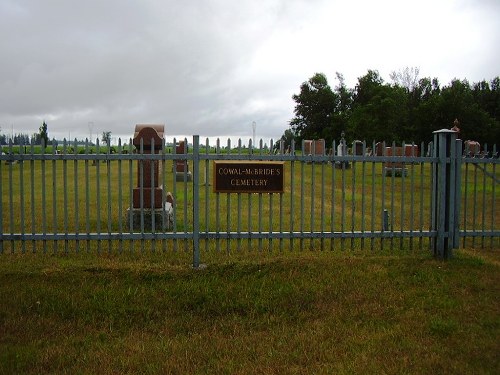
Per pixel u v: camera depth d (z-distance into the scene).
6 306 5.78
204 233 7.05
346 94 70.88
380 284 6.56
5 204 12.75
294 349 5.06
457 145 7.61
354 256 7.44
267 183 7.11
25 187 16.55
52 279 6.37
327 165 25.92
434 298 6.23
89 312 5.78
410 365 4.68
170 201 12.27
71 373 4.57
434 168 7.62
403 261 7.30
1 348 5.00
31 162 6.91
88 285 6.27
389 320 5.73
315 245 8.53
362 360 4.78
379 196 15.41
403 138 53.22
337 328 5.53
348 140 52.69
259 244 7.39
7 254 7.33
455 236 7.65
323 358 4.86
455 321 5.62
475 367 4.62
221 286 6.37
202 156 6.98
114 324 5.62
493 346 5.04
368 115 49.09
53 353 4.92
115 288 6.23
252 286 6.39
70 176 20.48
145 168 10.04
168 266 6.84
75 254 7.39
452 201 7.57
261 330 5.56
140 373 4.58
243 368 4.65
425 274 6.89
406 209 12.89
